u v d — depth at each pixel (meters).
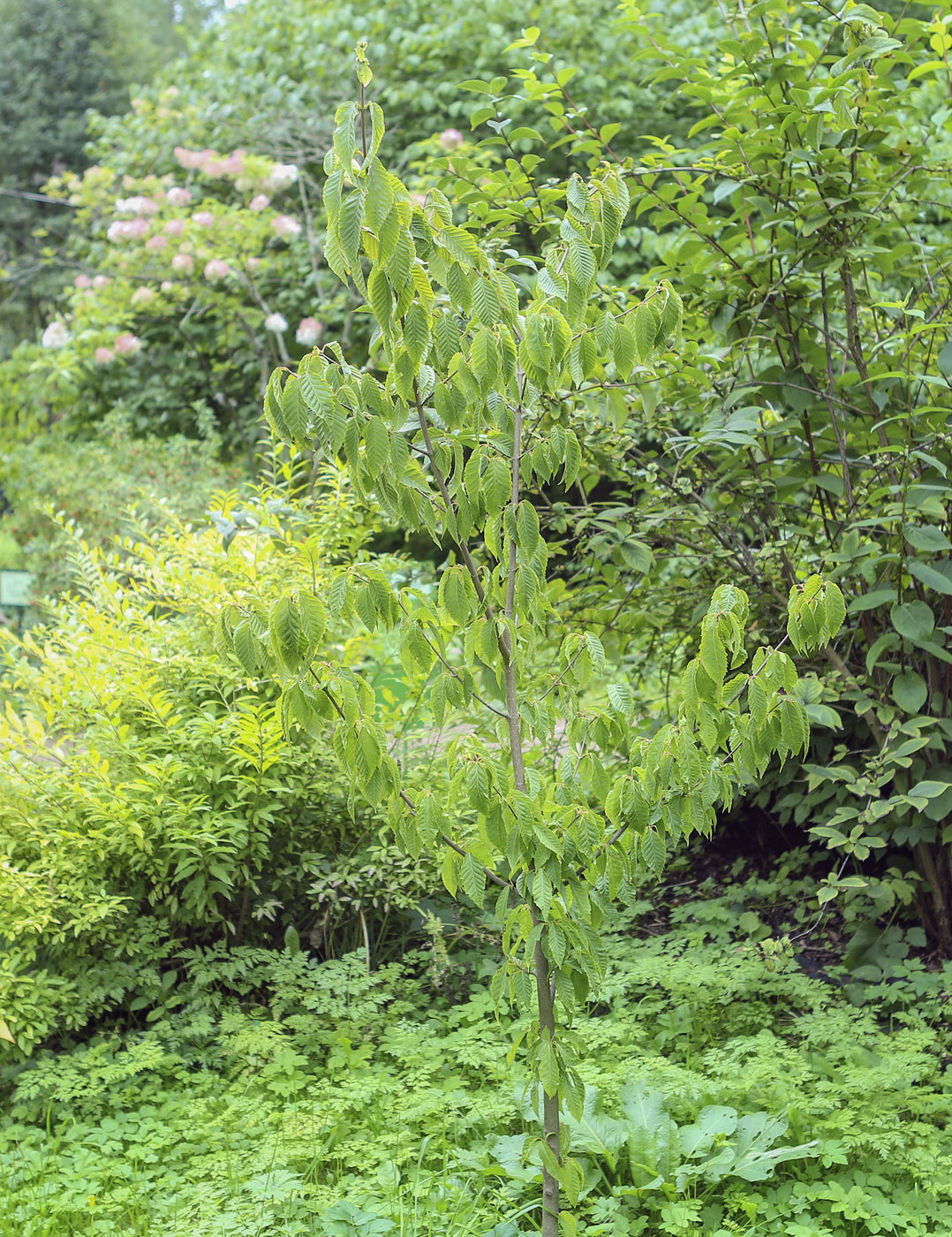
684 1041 3.25
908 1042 2.95
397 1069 3.25
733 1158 2.53
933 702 3.60
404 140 10.20
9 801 3.56
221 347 10.68
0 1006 3.23
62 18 22.84
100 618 3.88
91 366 10.43
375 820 3.87
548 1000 2.04
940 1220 2.41
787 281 3.75
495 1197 2.58
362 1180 2.63
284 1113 2.85
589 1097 2.74
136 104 11.42
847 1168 2.65
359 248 1.65
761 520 4.03
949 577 3.40
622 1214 2.51
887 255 3.56
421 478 1.97
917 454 3.31
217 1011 3.50
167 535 4.27
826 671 3.75
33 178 21.89
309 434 1.81
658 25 9.92
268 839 3.83
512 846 1.88
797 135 3.50
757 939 3.75
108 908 3.28
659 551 4.03
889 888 3.41
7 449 10.84
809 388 3.71
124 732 3.50
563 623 4.15
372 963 3.81
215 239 9.96
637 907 3.99
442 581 1.97
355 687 1.91
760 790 4.09
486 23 9.92
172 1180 2.71
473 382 1.86
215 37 12.64
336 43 10.45
